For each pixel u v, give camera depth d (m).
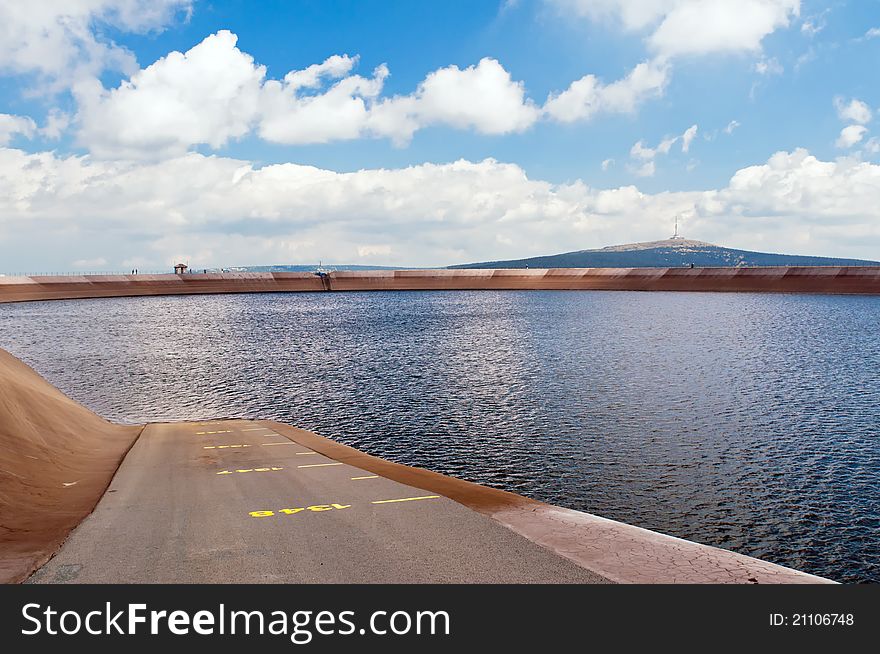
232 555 11.52
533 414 43.62
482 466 31.06
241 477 19.80
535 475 29.58
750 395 50.22
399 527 13.33
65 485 18.52
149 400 50.94
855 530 22.88
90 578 10.51
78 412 34.50
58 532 13.12
